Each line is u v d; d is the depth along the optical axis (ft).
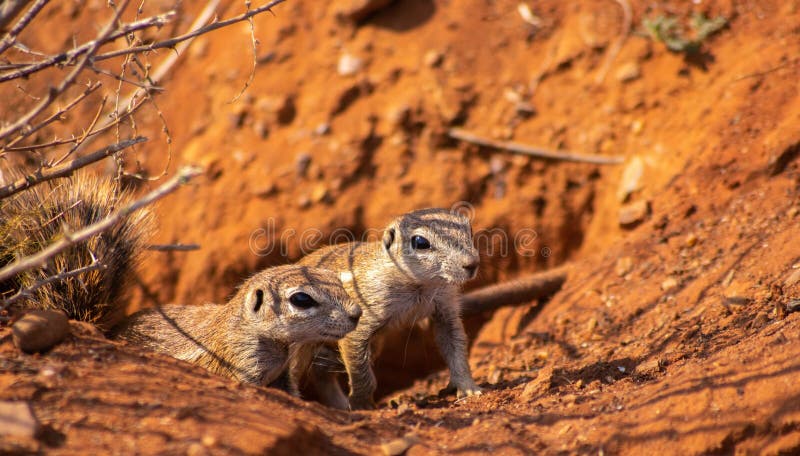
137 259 24.00
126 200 24.34
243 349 21.91
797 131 28.89
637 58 37.83
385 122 39.14
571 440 16.44
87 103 39.63
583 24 39.65
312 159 38.91
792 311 19.69
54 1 43.80
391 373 36.65
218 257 38.06
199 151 40.06
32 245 21.06
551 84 38.96
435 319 25.80
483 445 16.33
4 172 25.20
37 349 16.97
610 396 18.26
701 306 23.44
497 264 37.47
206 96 41.42
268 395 17.37
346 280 25.88
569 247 37.37
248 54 41.52
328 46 41.14
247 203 38.73
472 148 38.42
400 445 16.12
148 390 15.99
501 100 39.04
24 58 40.14
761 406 15.40
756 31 36.35
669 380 17.65
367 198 38.34
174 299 38.42
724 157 31.01
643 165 35.42
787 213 25.90
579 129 37.81
